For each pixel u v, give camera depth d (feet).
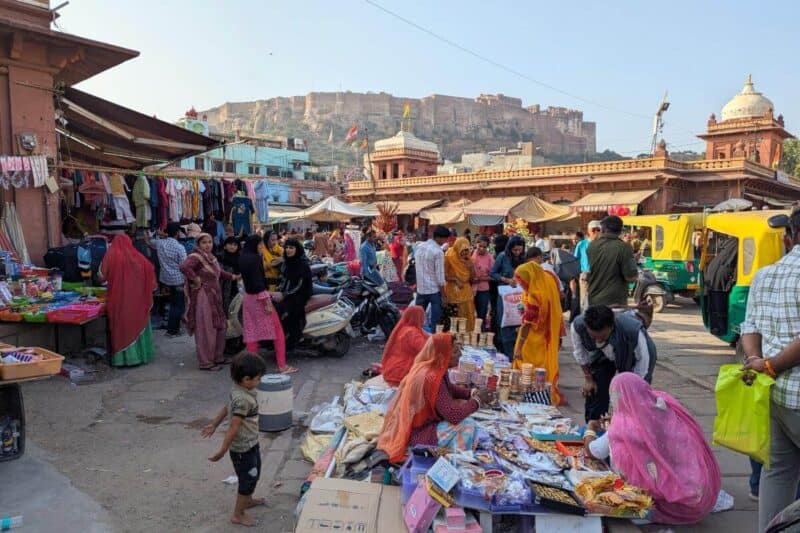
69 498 13.56
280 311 25.95
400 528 11.23
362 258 36.09
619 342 15.16
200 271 24.80
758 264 26.81
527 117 497.87
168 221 37.83
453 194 114.73
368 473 13.55
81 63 32.40
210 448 16.65
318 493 12.01
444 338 14.17
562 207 87.71
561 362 28.71
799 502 6.40
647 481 11.99
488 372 19.69
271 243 33.40
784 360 9.93
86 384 22.47
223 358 26.63
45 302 24.86
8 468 15.03
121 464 15.51
